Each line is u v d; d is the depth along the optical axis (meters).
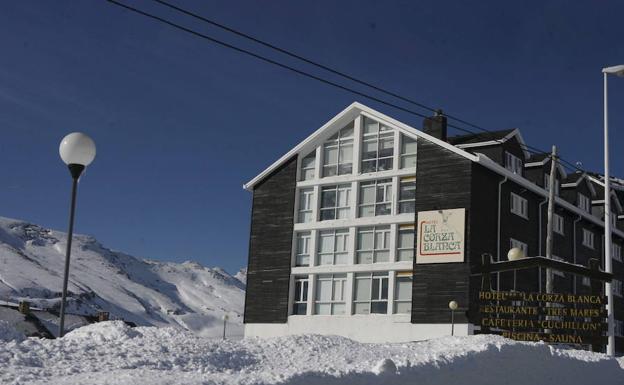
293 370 10.06
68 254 13.96
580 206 51.31
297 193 44.72
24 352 10.89
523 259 21.31
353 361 14.56
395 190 41.41
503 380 13.91
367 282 41.44
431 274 39.03
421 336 38.59
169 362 11.98
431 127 43.56
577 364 16.45
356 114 43.53
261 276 44.91
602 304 21.08
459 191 39.03
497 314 21.45
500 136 43.88
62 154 14.25
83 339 13.20
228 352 13.89
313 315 42.47
